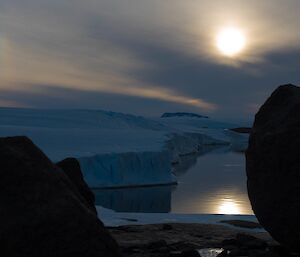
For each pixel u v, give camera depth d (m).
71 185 6.01
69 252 5.38
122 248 9.40
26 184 5.72
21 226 5.43
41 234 5.41
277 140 8.27
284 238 8.30
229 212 26.45
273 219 8.35
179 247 9.67
